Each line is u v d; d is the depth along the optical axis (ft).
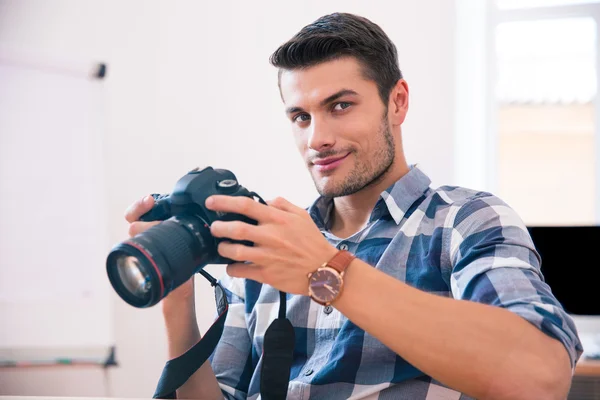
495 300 2.41
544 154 8.57
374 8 7.39
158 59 7.80
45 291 7.79
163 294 2.15
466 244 2.83
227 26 7.70
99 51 7.86
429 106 7.29
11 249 7.79
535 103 8.37
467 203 3.02
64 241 7.80
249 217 2.35
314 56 3.05
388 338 2.27
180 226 2.30
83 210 7.80
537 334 2.20
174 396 2.96
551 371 2.14
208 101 7.75
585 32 8.05
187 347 3.17
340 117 3.10
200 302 7.22
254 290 3.50
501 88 8.36
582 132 8.46
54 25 7.91
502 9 8.00
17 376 7.86
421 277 2.98
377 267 3.07
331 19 3.21
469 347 2.18
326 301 2.31
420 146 7.32
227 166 7.73
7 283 7.79
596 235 6.04
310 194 7.60
